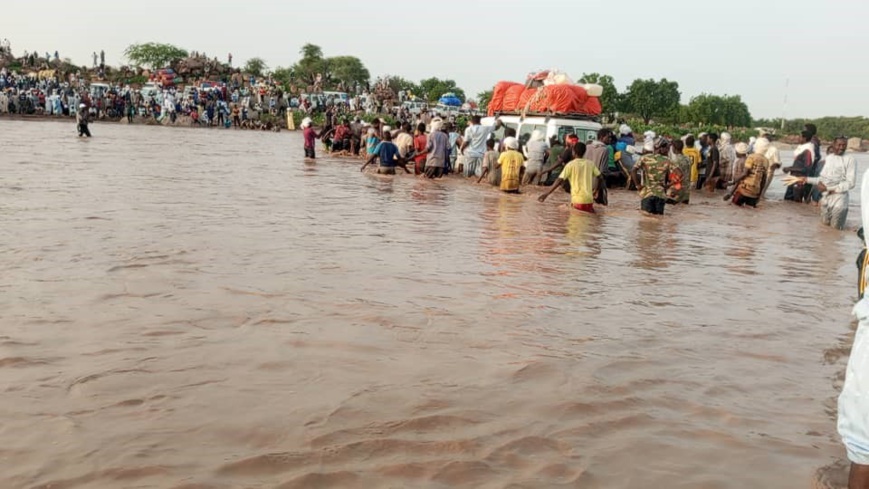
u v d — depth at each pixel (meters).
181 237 8.30
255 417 3.64
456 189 16.36
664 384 4.45
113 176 14.73
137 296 5.75
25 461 3.11
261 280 6.47
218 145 29.62
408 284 6.65
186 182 14.40
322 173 18.50
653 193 13.36
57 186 12.48
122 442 3.31
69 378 4.05
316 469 3.15
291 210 11.17
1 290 5.77
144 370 4.21
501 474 3.21
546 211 13.08
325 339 4.93
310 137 23.44
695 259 9.05
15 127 35.06
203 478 3.02
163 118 51.16
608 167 19.02
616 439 3.63
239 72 78.19
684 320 6.00
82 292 5.79
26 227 8.45
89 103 47.66
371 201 13.01
